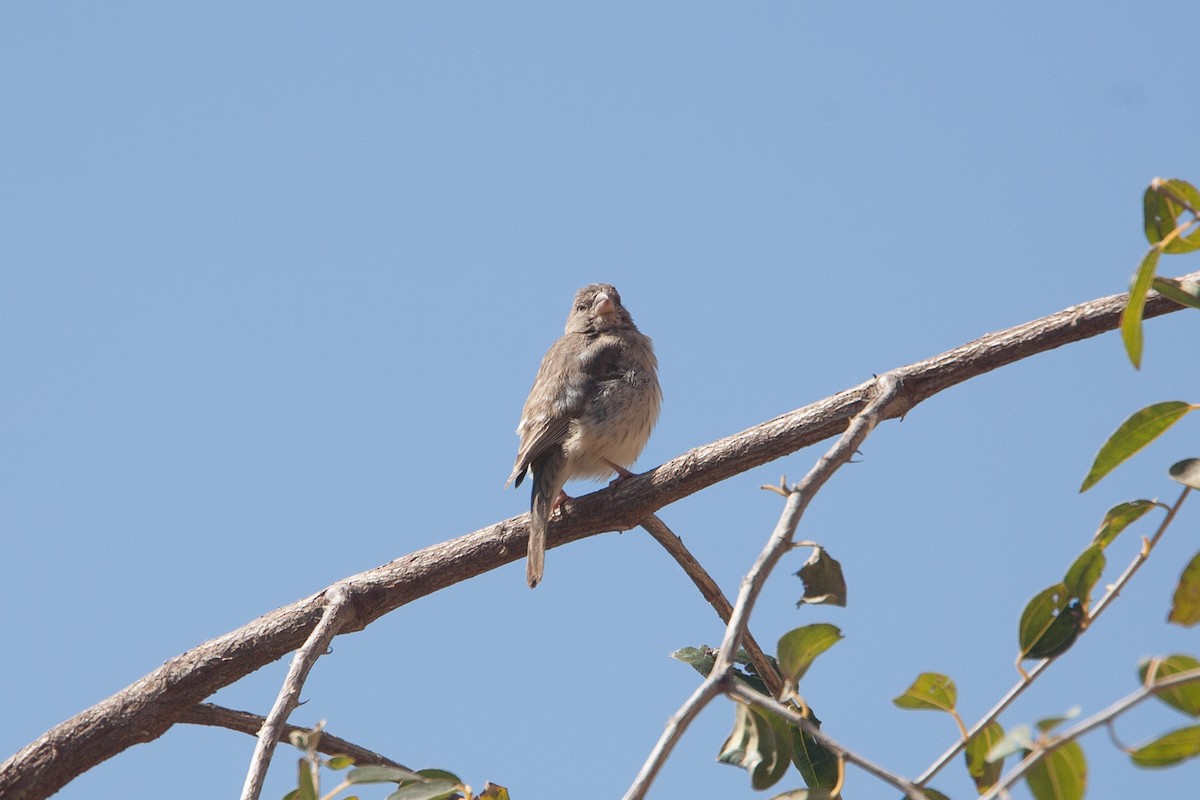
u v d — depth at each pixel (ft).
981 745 21.93
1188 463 23.98
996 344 32.83
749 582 22.41
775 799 21.47
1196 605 23.62
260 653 36.29
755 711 21.12
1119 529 24.36
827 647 22.39
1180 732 18.16
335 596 35.99
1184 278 31.30
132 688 36.50
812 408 34.27
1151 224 22.66
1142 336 20.93
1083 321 32.17
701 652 34.01
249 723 36.52
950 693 21.72
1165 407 24.21
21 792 35.78
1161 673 18.81
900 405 33.19
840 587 24.82
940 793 20.93
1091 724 17.43
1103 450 24.45
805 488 24.58
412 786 23.41
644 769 19.36
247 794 27.22
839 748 19.13
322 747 34.30
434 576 36.63
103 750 36.11
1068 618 22.72
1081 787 18.67
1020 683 21.65
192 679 36.14
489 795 28.25
